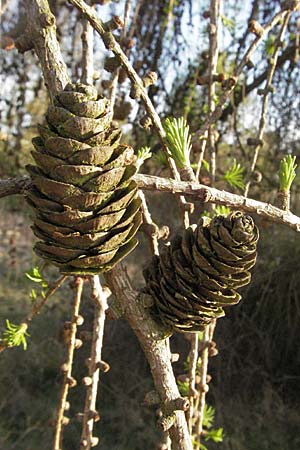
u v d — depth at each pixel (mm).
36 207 95
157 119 126
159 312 110
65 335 188
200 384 199
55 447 188
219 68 394
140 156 133
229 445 390
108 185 93
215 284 104
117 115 265
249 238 99
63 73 113
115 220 94
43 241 96
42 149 93
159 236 132
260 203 113
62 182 91
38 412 433
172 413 107
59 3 450
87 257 94
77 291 186
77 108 90
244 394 448
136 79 124
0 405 438
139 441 404
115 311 110
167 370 110
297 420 417
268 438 398
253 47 178
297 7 188
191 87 399
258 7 416
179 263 107
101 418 433
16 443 387
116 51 121
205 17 242
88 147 90
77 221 92
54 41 115
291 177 119
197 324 110
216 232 102
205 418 223
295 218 114
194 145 198
